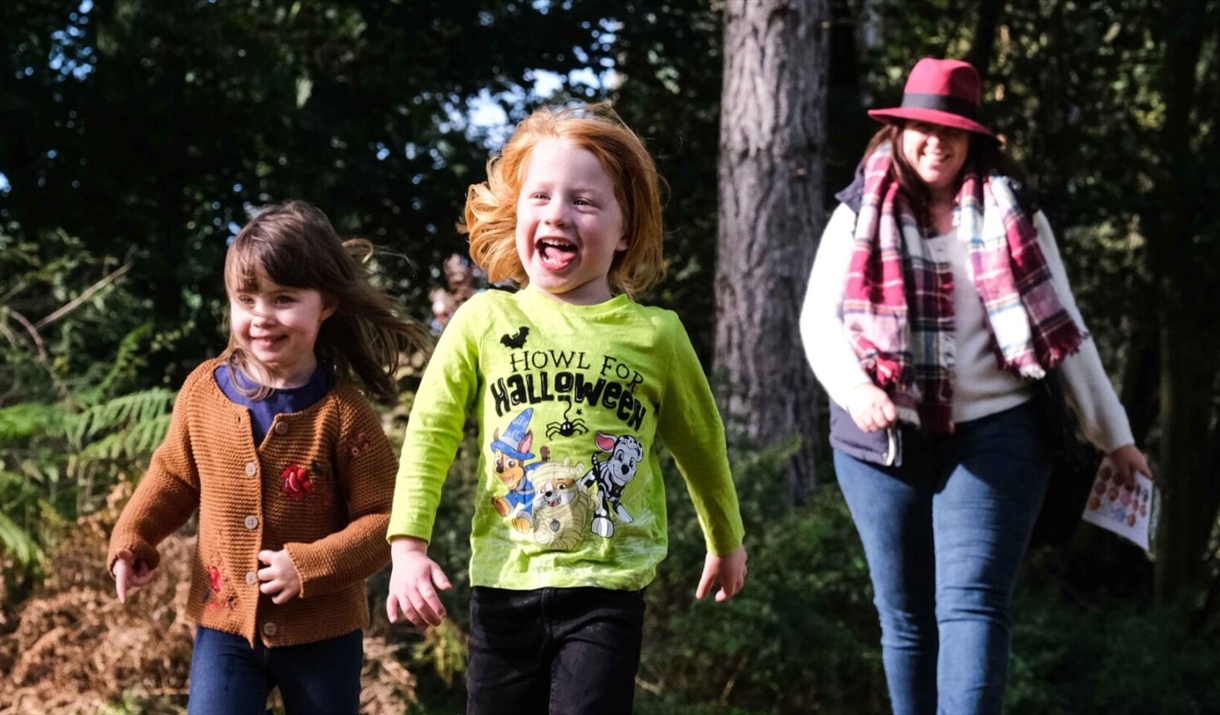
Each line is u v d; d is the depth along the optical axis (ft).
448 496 21.35
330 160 39.01
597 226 9.83
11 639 17.33
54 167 37.37
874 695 24.02
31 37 36.76
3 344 26.35
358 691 11.32
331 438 11.18
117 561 11.25
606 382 9.65
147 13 35.70
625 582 9.38
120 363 23.47
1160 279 42.88
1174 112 42.83
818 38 30.09
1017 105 44.01
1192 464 43.52
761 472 25.26
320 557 10.74
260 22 39.19
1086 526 45.39
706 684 23.70
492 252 10.80
